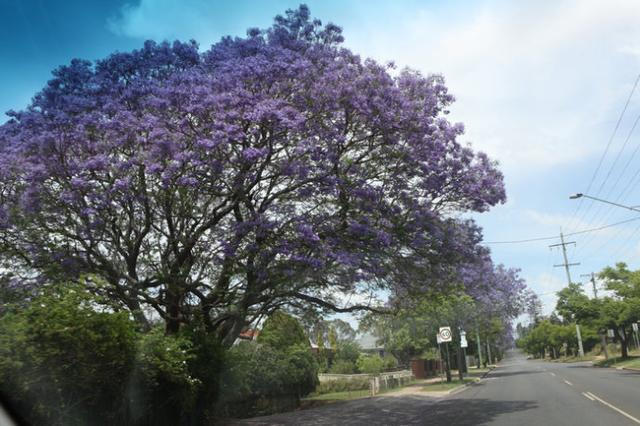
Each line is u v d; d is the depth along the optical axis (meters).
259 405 21.02
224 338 18.66
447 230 17.89
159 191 15.66
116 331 10.89
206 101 14.16
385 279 18.47
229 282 17.61
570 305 52.66
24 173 14.62
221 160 14.64
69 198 14.32
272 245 15.40
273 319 26.55
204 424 15.73
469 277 22.14
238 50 16.12
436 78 16.92
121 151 15.22
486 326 48.06
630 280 50.34
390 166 16.81
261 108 13.87
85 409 10.90
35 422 9.89
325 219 16.00
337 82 15.14
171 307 17.17
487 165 17.72
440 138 16.59
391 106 15.38
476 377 45.19
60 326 9.76
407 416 17.83
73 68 15.92
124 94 15.40
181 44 16.47
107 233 16.16
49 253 15.56
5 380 9.34
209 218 16.92
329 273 17.12
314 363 28.00
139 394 12.36
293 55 15.59
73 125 14.80
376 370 42.81
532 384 30.09
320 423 17.05
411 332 43.47
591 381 28.70
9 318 9.90
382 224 16.22
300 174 15.19
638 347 65.25
